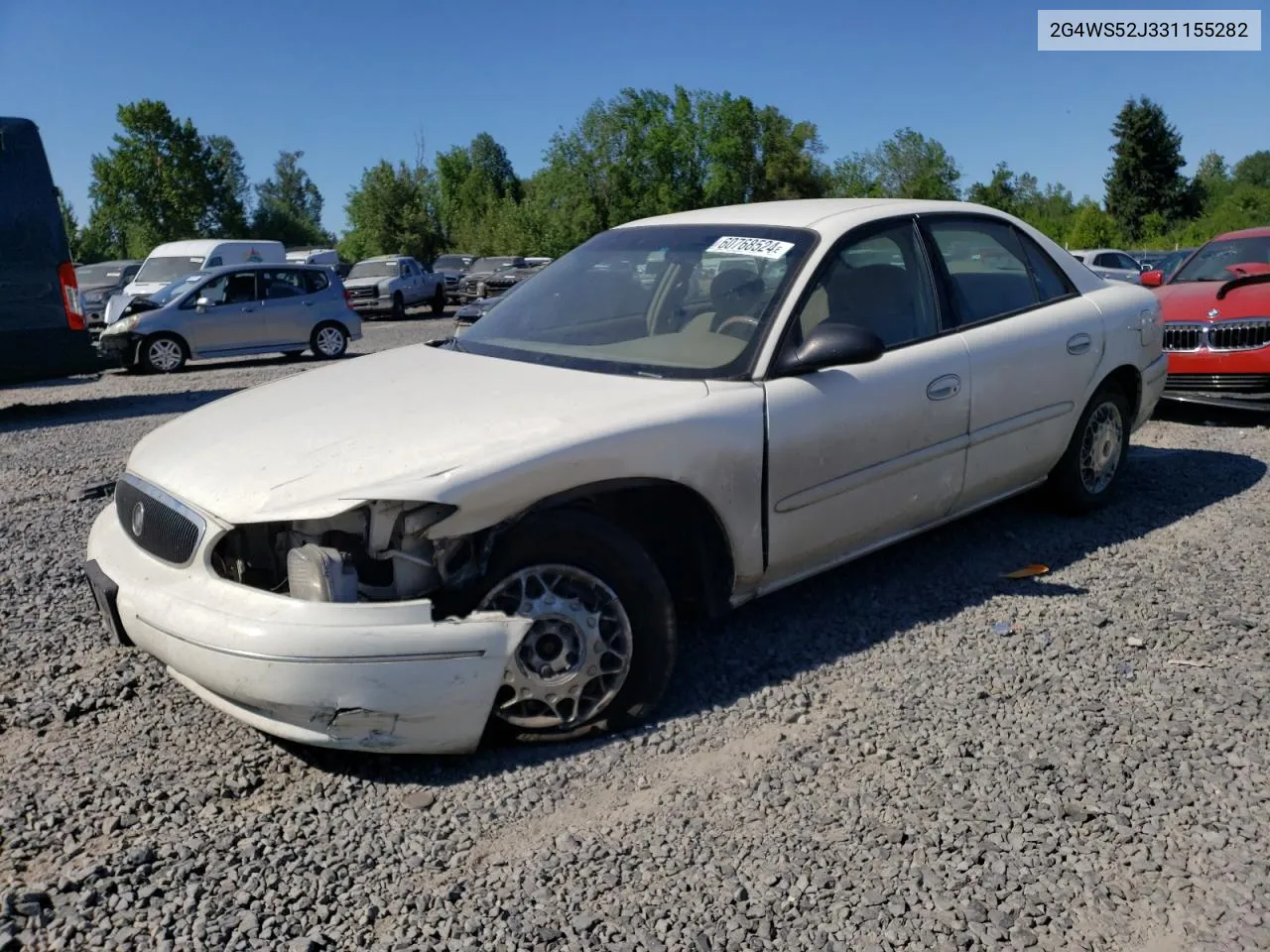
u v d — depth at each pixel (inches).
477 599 124.3
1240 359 304.3
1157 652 154.9
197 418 152.8
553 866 108.3
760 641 161.3
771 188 2469.2
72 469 311.7
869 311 167.5
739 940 97.1
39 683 150.8
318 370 172.1
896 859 108.3
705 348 155.1
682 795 120.6
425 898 103.3
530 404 138.9
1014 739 131.0
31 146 438.9
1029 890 103.1
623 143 2412.6
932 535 208.5
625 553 132.0
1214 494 236.4
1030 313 196.1
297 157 4424.2
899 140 2878.9
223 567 124.6
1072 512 216.4
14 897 102.1
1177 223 2979.8
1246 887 102.6
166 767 128.2
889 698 142.5
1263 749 127.4
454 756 129.4
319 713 116.3
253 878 106.6
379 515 119.6
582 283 179.6
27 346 441.4
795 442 149.9
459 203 3139.8
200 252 885.2
